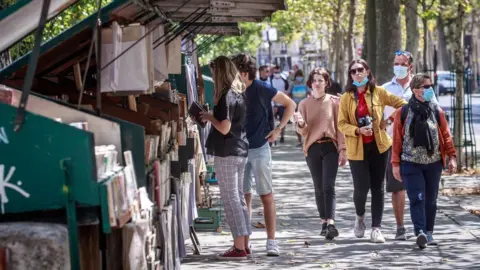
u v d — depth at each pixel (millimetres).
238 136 13188
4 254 7164
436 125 14242
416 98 14266
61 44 9984
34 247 7188
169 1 10852
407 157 14211
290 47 122125
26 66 10375
